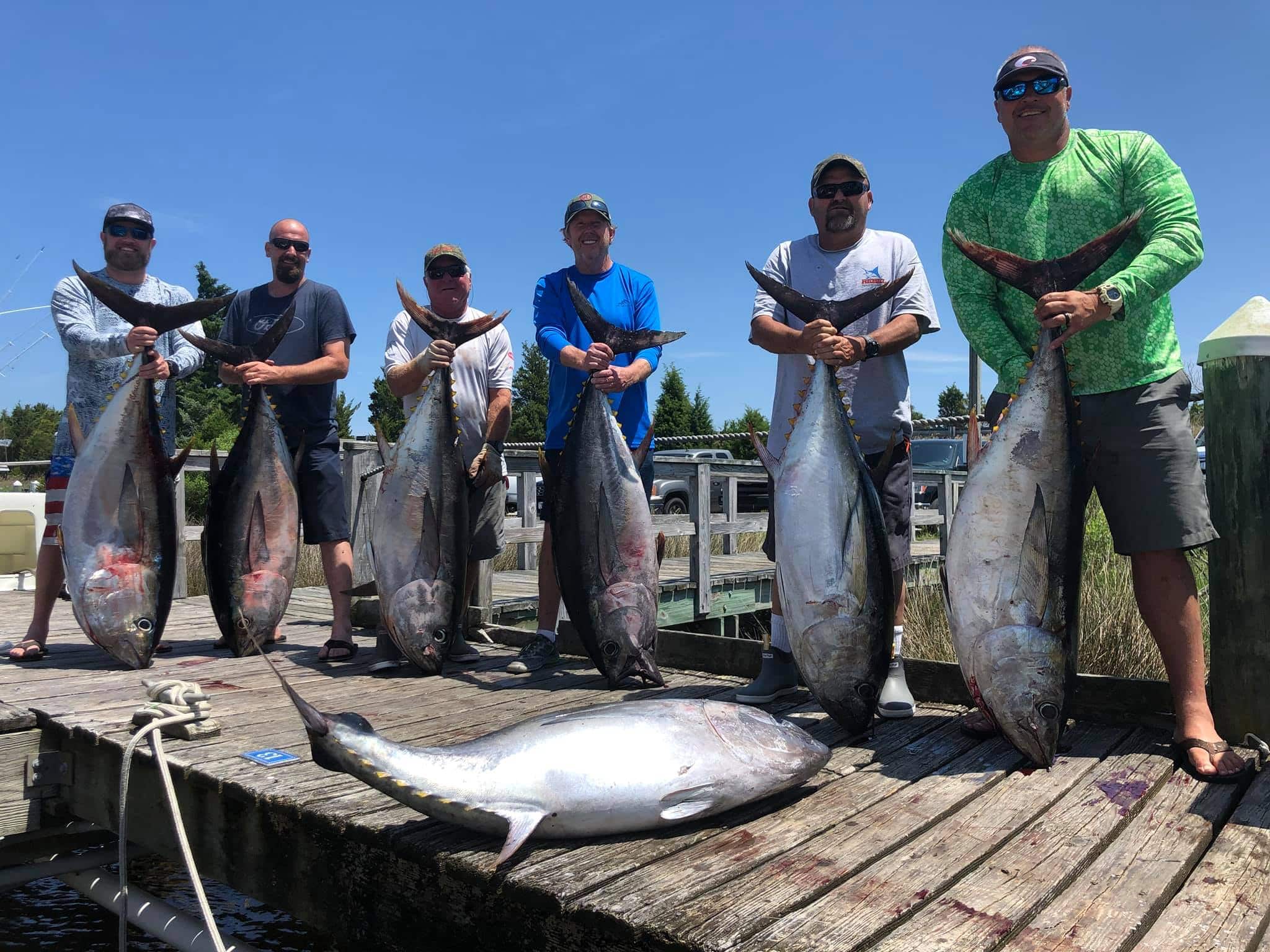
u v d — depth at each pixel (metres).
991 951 1.81
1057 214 3.34
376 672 4.67
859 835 2.38
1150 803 2.71
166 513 4.67
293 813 2.58
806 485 3.28
